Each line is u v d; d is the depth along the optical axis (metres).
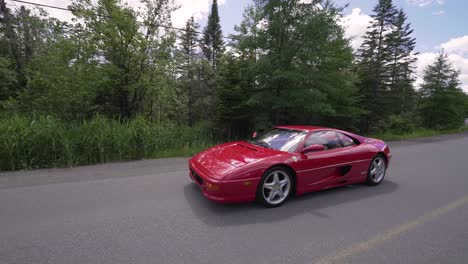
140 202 3.50
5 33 13.26
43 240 2.43
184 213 3.17
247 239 2.56
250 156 3.59
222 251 2.32
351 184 4.71
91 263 2.07
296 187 3.69
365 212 3.36
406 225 2.98
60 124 6.34
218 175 3.18
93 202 3.46
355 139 4.63
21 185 4.15
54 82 10.41
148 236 2.57
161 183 4.41
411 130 19.11
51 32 13.35
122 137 6.63
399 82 26.20
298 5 9.39
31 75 11.94
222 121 14.05
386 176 5.41
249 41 10.08
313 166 3.81
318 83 10.20
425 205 3.66
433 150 9.61
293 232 2.74
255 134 5.00
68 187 4.09
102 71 12.08
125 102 14.22
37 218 2.92
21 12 13.14
